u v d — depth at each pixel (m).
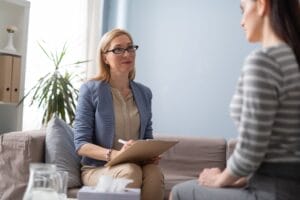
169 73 4.22
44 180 1.35
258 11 1.24
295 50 1.16
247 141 1.09
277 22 1.19
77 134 2.34
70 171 2.31
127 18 4.33
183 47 4.19
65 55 3.67
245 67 1.13
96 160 2.33
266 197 1.15
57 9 3.73
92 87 2.41
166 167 3.29
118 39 2.44
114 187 1.69
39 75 3.54
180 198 1.31
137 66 4.32
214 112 4.06
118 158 2.11
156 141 2.10
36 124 3.48
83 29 3.96
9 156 2.29
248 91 1.09
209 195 1.25
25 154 2.27
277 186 1.14
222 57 4.05
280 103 1.12
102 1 4.23
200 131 4.09
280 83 1.10
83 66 3.92
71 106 3.28
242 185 1.26
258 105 1.07
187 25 4.18
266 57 1.11
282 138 1.13
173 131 4.18
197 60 4.14
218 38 4.07
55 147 2.35
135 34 4.34
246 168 1.11
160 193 2.21
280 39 1.19
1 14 3.01
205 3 4.12
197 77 4.13
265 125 1.08
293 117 1.12
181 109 4.16
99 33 4.15
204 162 3.26
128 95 2.51
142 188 2.18
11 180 2.28
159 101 4.24
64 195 1.54
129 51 2.46
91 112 2.37
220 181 1.26
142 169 2.26
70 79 3.61
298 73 1.13
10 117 2.98
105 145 2.34
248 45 3.97
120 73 2.45
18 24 3.01
